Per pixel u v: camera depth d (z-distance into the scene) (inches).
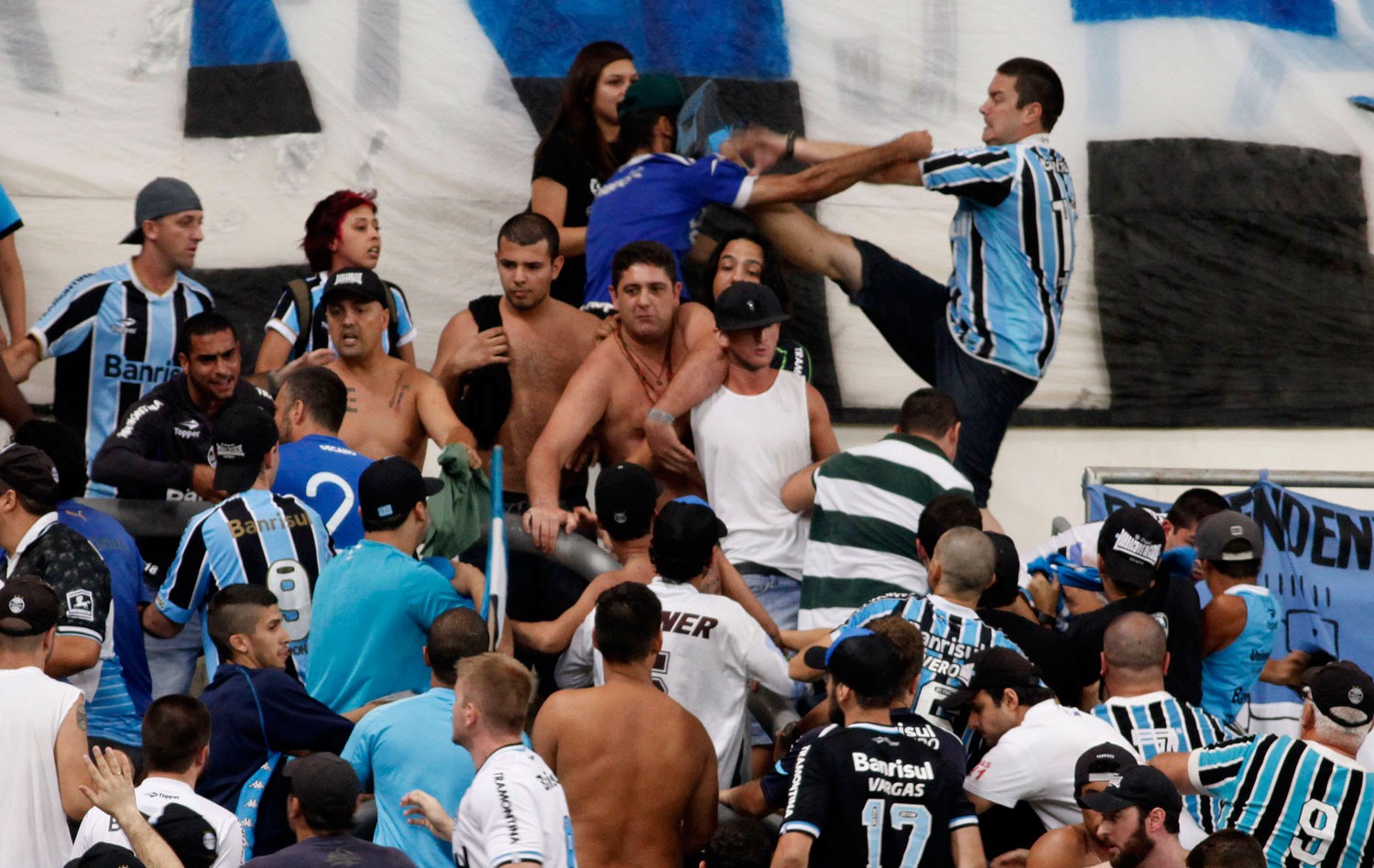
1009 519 1106.1
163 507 834.2
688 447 909.8
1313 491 1118.4
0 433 1050.1
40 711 646.5
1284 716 997.8
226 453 761.6
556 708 669.3
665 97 1013.2
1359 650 1002.7
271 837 673.0
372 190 1067.3
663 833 668.7
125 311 1003.9
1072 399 1112.8
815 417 893.8
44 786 642.8
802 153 1055.0
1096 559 892.6
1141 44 1119.0
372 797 707.4
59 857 644.7
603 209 995.9
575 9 1091.9
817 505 824.3
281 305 995.3
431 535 790.5
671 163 995.3
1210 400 1116.5
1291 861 664.4
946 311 1035.3
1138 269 1114.7
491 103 1087.6
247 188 1078.4
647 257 888.9
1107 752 629.3
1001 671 676.7
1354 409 1123.9
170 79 1077.8
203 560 757.9
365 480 722.8
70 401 1004.6
